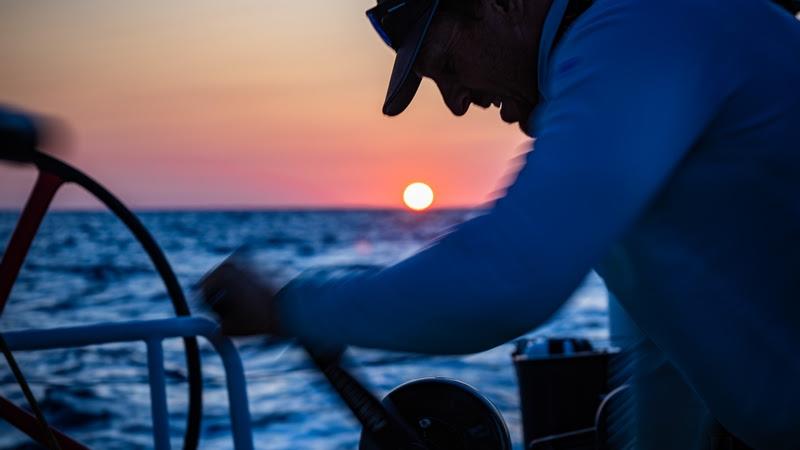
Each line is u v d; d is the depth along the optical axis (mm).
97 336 1713
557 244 689
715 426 1272
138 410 8711
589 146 722
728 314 912
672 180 886
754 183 867
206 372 10406
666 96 771
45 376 10570
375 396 1054
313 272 788
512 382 8445
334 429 7164
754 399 938
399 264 720
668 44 801
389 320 703
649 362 1560
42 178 1589
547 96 980
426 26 1010
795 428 929
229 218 78688
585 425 2576
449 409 1255
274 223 80938
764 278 893
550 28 950
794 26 916
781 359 909
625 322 1740
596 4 862
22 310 22438
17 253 1588
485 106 1096
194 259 39375
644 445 1554
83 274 31891
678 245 911
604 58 784
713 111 833
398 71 1043
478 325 689
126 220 1777
